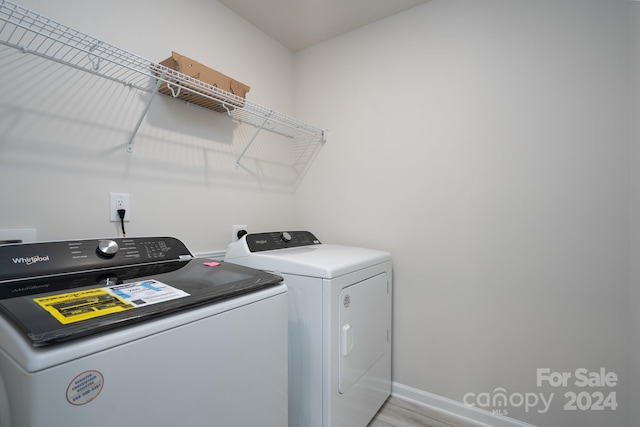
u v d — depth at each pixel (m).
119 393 0.59
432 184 1.75
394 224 1.88
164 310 0.68
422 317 1.77
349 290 1.36
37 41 1.07
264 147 2.07
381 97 1.93
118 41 1.29
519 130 1.50
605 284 1.31
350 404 1.38
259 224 2.02
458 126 1.66
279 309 0.97
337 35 2.12
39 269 0.86
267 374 0.92
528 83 1.48
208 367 0.75
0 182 1.01
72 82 1.17
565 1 1.39
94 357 0.56
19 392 0.51
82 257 0.96
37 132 1.08
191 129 1.60
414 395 1.79
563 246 1.40
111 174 1.28
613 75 1.29
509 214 1.52
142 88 1.36
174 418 0.68
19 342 0.52
